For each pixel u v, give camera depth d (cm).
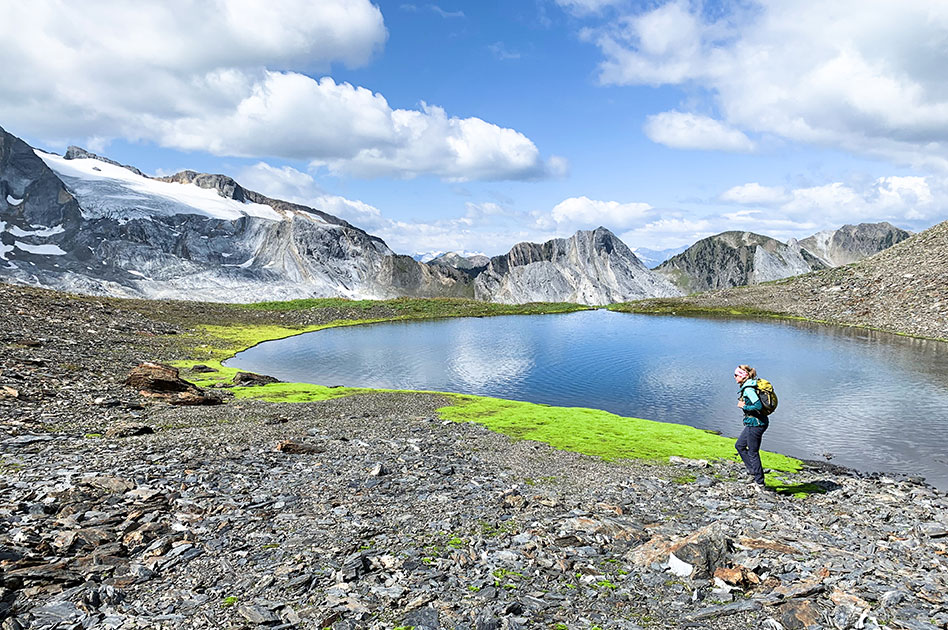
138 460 1977
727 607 1014
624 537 1441
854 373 5519
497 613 981
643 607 1030
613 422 3362
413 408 3719
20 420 2453
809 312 11912
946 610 1010
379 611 983
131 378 3659
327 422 3141
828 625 942
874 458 2938
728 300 14312
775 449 3091
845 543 1479
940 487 2466
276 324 11012
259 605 984
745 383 2188
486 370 6012
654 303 15375
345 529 1430
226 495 1661
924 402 4250
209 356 6588
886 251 14788
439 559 1244
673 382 5250
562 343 8406
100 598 988
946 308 9606
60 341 5319
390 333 10119
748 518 1709
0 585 987
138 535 1285
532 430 3111
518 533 1453
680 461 2497
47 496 1490
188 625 911
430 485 1923
